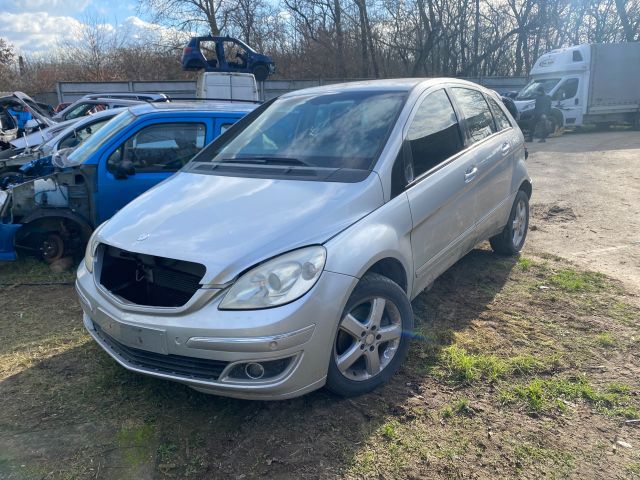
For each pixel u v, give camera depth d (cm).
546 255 561
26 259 556
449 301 443
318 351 268
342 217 295
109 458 263
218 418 292
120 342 284
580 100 1902
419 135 370
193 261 267
